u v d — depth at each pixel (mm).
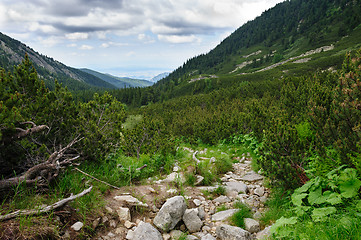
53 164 3707
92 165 5453
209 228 4191
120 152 8453
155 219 4059
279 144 4750
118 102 6871
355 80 4000
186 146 15844
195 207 5027
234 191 6125
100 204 3957
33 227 2781
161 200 4973
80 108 6102
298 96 9812
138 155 8891
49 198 3619
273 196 5234
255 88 31141
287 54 171000
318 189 3691
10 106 3980
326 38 145875
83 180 4578
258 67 175875
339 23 160000
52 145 4918
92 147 5172
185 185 6355
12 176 3963
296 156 4605
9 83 4637
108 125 6551
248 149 10805
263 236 3555
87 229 3342
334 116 4074
